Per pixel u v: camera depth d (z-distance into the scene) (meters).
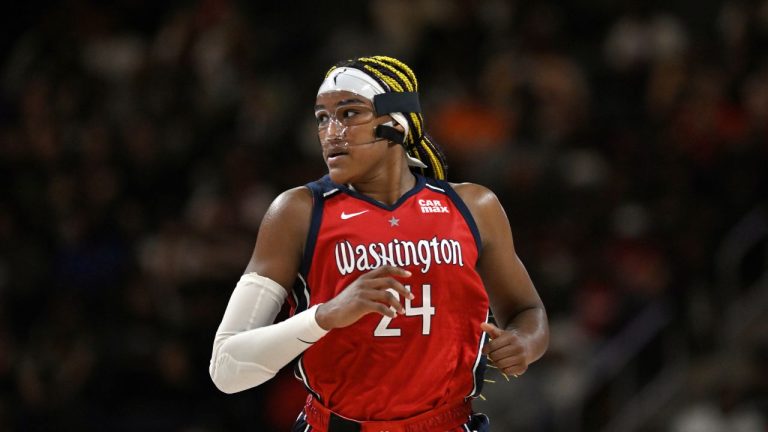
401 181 12.34
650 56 39.75
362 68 12.02
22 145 36.03
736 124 37.34
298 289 12.02
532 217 33.97
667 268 33.38
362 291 10.79
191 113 36.97
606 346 31.70
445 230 12.10
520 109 37.41
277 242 11.85
